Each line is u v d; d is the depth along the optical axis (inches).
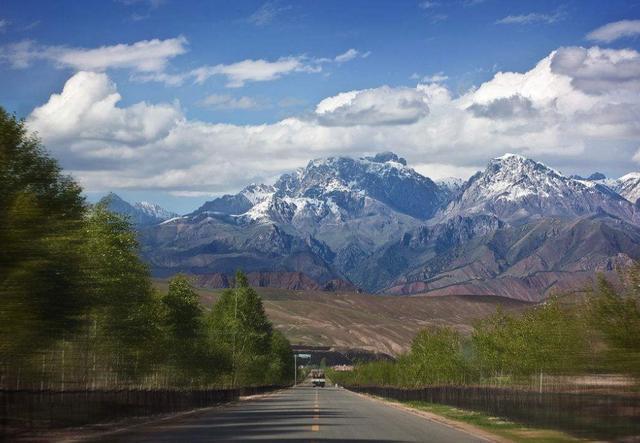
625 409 1059.9
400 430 1365.7
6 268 1001.5
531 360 1672.0
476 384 2513.5
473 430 1396.4
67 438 1181.1
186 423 1550.2
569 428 1270.9
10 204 1054.4
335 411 2121.1
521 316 2031.3
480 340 2310.5
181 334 2190.0
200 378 2955.2
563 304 1552.7
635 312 1034.1
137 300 1694.1
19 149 1207.6
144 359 1937.7
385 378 4446.4
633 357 1027.3
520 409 1582.2
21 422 1224.8
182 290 2218.3
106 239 1596.9
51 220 1110.4
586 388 1244.5
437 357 2859.3
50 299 1089.4
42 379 1460.4
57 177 1242.6
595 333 1120.8
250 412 2053.4
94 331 1603.1
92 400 1467.8
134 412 1708.9
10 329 1034.1
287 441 1111.6
